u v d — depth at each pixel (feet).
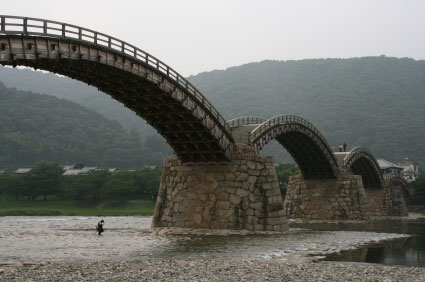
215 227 174.70
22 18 112.47
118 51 135.64
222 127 175.01
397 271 90.53
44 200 479.00
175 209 186.39
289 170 503.61
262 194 180.75
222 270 86.12
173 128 174.19
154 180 495.41
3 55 108.99
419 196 487.20
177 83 156.56
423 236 189.47
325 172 282.77
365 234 191.11
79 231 189.16
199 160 186.09
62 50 121.70
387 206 377.71
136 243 136.67
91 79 145.07
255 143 201.67
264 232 175.32
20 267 83.82
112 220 312.09
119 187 472.03
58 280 72.64
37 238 146.92
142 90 153.38
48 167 488.02
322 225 249.55
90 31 129.70
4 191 476.13
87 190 472.85
